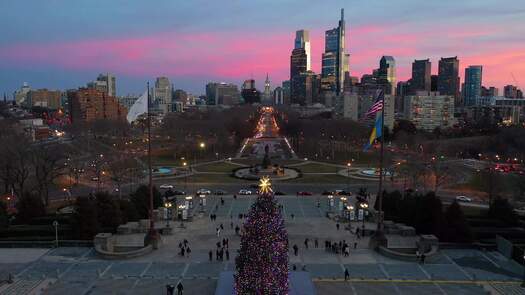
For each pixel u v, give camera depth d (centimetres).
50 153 17062
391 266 8856
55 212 13500
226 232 11419
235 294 6688
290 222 12525
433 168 18375
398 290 7625
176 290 7538
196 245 10256
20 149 15650
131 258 9250
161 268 8669
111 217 11044
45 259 9131
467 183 19112
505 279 8169
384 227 11481
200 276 8244
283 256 5975
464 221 10275
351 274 8394
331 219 12888
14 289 7581
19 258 9175
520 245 9638
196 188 17800
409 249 10000
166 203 13050
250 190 17100
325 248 10012
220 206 14562
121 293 7419
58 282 7900
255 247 5847
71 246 9962
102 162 19862
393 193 13200
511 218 11888
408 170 18588
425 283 7944
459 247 9950
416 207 11325
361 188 16288
